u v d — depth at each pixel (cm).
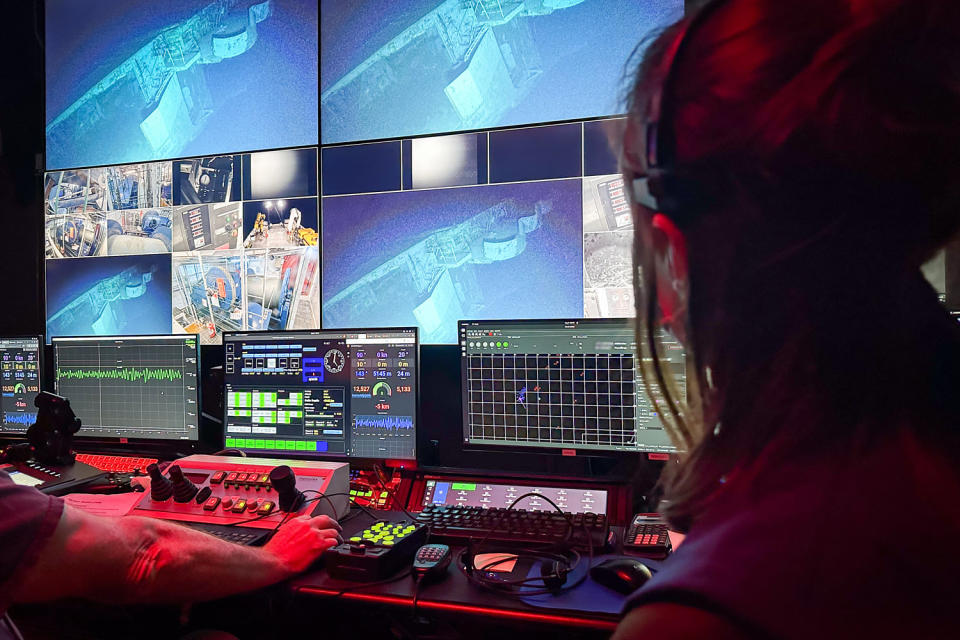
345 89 230
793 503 24
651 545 127
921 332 25
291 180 236
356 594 115
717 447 28
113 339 208
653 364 31
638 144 31
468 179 217
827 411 25
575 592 113
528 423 161
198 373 199
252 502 152
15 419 224
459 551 134
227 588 109
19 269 265
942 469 24
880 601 21
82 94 261
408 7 224
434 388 210
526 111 212
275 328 236
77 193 260
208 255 245
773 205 25
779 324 26
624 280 200
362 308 227
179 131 249
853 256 25
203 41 247
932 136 24
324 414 177
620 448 154
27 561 86
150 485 180
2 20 266
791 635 21
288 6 237
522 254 212
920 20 24
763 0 26
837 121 24
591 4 206
